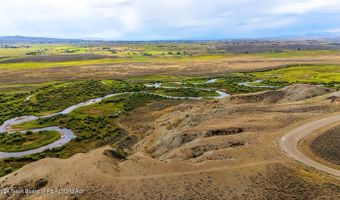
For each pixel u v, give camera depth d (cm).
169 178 4859
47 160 5775
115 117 11175
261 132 6588
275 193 4388
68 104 13025
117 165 5484
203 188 4612
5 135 9444
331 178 4691
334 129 6525
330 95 9812
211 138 6481
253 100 10931
